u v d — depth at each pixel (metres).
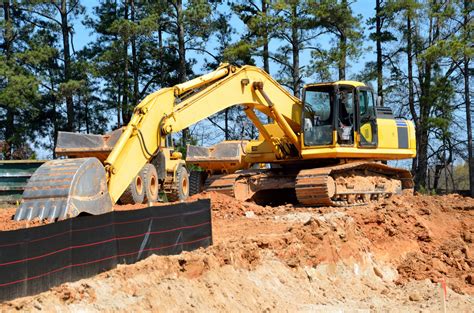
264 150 22.83
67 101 43.34
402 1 41.12
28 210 12.16
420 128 43.16
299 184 20.45
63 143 19.91
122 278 11.21
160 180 23.69
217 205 19.83
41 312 9.45
